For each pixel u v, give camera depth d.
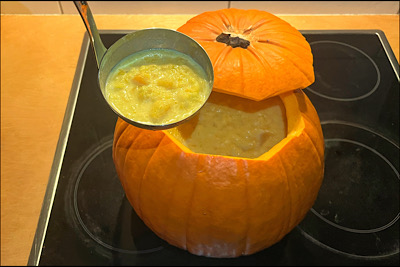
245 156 0.65
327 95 0.89
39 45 0.98
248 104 0.68
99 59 0.56
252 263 0.68
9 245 0.74
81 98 0.87
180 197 0.58
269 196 0.58
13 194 0.79
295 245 0.69
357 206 0.74
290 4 1.18
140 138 0.61
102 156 0.79
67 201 0.74
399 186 0.77
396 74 0.92
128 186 0.63
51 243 0.69
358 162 0.79
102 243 0.69
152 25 0.99
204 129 0.66
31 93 0.91
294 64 0.62
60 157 0.78
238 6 1.19
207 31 0.65
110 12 1.19
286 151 0.59
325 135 0.83
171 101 0.56
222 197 0.57
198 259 0.68
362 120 0.85
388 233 0.71
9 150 0.84
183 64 0.60
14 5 1.17
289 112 0.62
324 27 1.01
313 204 0.73
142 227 0.71
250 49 0.62
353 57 0.95
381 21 1.03
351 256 0.68
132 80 0.58
